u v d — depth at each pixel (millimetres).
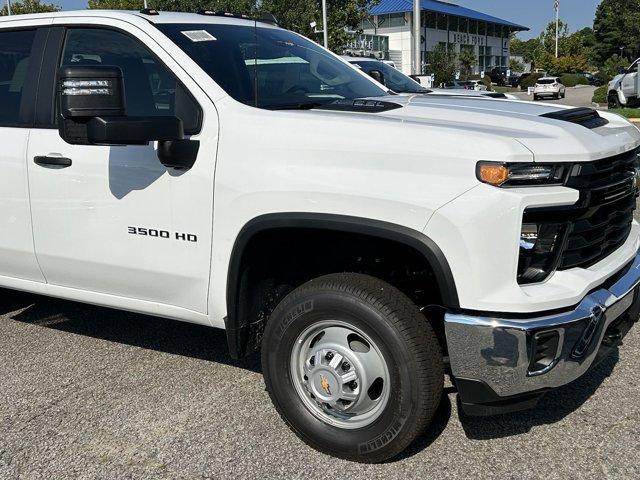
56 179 3707
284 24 27078
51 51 3889
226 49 3713
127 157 3465
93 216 3621
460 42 68312
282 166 3012
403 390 2844
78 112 2879
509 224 2633
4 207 3975
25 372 4160
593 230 2973
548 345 2762
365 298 2861
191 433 3395
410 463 3070
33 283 4133
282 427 3422
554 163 2705
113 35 3689
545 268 2793
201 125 3275
